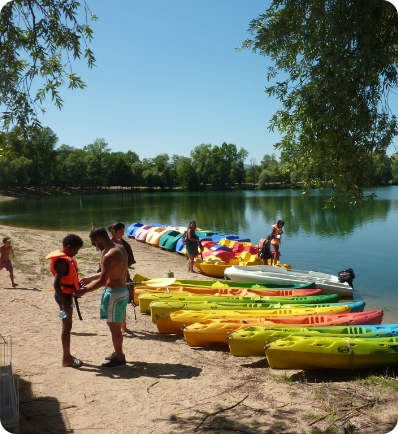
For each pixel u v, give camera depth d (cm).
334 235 2348
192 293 955
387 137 644
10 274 1080
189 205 5166
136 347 664
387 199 5038
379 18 599
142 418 443
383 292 1243
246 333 627
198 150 10850
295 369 589
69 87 586
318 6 654
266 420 441
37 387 507
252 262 1435
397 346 587
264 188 10075
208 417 446
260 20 741
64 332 565
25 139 541
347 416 451
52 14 569
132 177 9575
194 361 617
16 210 4634
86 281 622
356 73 619
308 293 1042
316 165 715
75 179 8569
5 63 521
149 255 1783
